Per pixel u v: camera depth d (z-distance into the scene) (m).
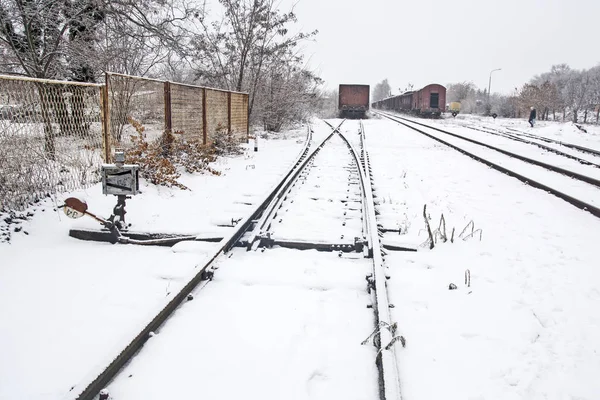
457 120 49.47
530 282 4.93
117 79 9.45
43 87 7.17
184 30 12.50
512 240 6.46
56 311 4.04
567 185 11.02
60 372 3.17
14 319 3.88
